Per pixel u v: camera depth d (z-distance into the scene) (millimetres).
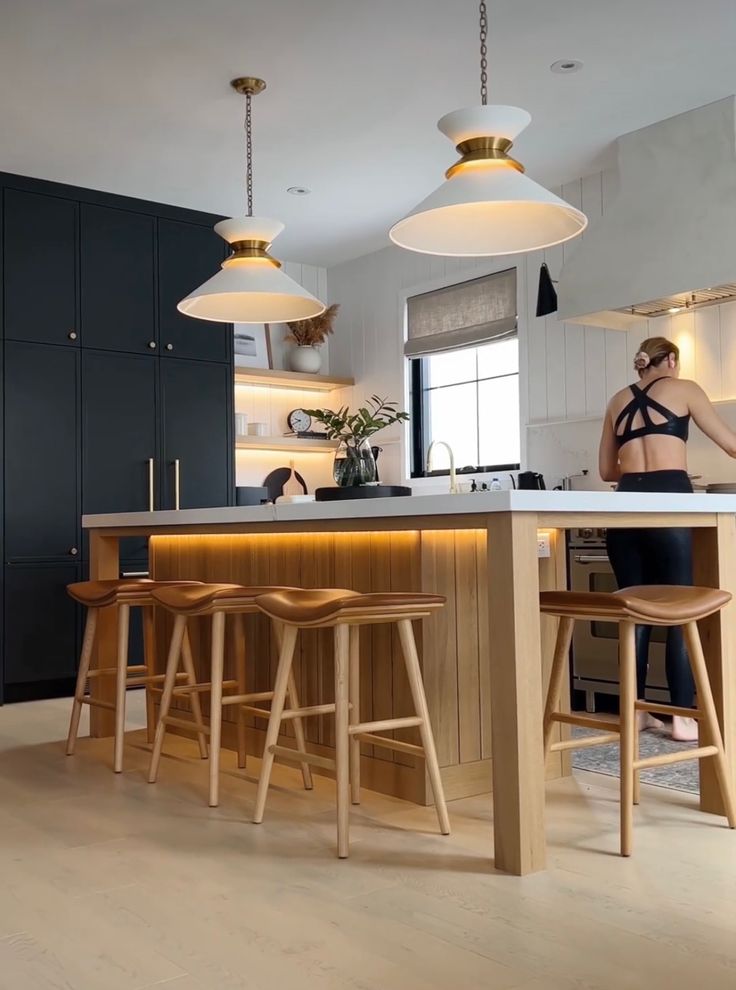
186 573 4176
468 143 2924
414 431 6980
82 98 4621
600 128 5059
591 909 2168
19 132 4977
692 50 4266
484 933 2037
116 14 3906
